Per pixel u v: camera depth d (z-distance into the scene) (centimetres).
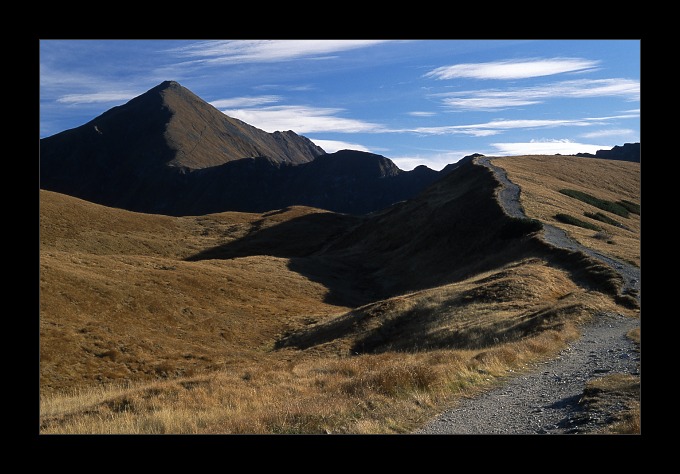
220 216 12812
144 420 1127
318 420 1038
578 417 1004
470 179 8694
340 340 3412
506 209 6203
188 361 3531
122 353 3488
